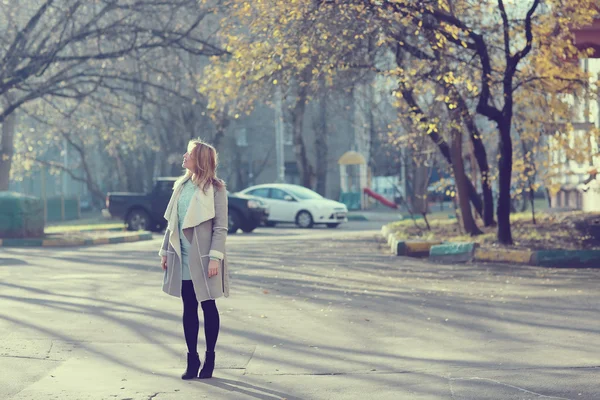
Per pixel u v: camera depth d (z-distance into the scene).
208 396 9.03
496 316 14.48
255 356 11.27
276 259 25.75
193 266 9.78
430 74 24.81
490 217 32.41
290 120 68.94
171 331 13.10
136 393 9.15
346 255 26.89
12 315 14.62
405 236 30.22
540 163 30.16
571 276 20.14
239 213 42.88
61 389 9.34
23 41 35.72
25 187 109.88
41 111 50.94
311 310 15.27
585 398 8.80
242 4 25.62
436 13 23.44
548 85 25.81
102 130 45.91
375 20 23.05
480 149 31.91
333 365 10.68
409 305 15.89
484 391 9.15
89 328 13.33
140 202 44.84
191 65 41.41
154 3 35.31
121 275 21.41
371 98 46.81
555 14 24.44
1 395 9.04
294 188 49.88
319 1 23.14
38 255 28.36
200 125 67.12
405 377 9.94
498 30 25.88
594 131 27.52
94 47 38.81
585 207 36.47
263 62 24.98
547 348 11.62
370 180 86.38
